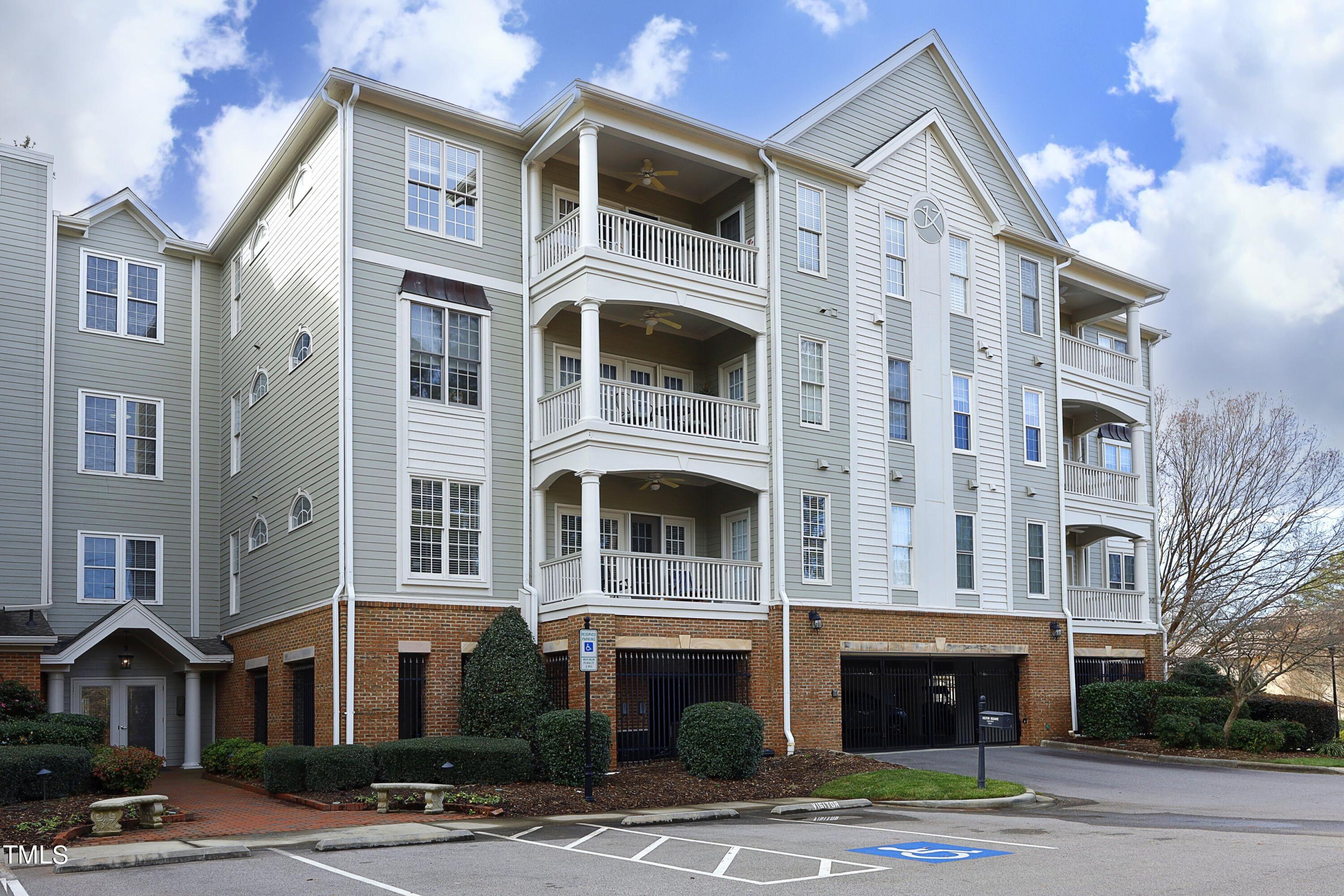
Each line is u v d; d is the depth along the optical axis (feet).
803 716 73.92
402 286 69.72
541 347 74.69
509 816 51.31
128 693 81.00
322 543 68.03
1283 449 129.70
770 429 76.48
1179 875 34.88
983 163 95.20
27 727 57.82
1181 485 133.08
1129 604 101.30
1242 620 118.52
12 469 75.77
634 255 74.54
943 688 86.02
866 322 83.10
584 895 32.65
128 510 83.87
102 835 45.14
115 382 84.74
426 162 72.13
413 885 34.53
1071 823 49.78
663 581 70.90
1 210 77.71
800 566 76.02
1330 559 123.34
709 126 74.28
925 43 90.53
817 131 82.17
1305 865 36.83
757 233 78.59
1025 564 91.25
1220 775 70.95
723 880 34.81
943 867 36.86
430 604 67.62
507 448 72.69
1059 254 98.73
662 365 82.33
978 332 91.30
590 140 70.69
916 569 83.05
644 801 55.83
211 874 36.81
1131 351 107.55
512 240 75.20
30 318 77.92
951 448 87.25
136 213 87.15
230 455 86.53
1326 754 80.28
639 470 70.33
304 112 71.46
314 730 67.00
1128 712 87.51
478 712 64.39
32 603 75.15
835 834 45.70
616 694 68.33
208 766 71.56
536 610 70.74
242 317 85.71
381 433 67.72
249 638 79.20
